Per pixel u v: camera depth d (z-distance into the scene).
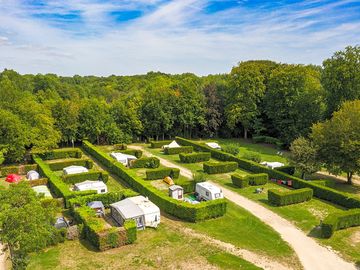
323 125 47.53
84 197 37.19
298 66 72.56
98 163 60.16
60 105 72.19
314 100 66.38
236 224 34.19
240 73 77.88
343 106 48.78
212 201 36.12
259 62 87.75
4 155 54.91
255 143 79.19
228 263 26.58
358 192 44.38
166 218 35.91
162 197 38.12
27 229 22.48
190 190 44.06
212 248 29.11
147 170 50.53
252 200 41.31
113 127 76.81
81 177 47.59
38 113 59.25
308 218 35.84
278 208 38.69
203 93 85.38
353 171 44.22
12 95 65.69
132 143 81.00
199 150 69.00
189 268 25.97
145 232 32.50
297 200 40.25
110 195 38.59
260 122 80.06
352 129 44.12
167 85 100.12
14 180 48.19
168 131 85.31
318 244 29.95
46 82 123.81
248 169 54.75
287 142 70.56
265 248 29.19
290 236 31.55
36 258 27.55
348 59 58.53
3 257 27.89
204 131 86.56
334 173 45.84
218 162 55.12
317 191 42.41
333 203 40.31
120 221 33.16
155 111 80.38
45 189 42.09
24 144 55.12
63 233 30.56
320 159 46.41
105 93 136.62
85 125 73.62
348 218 33.12
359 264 26.62
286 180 47.06
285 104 71.56
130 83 160.88
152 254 28.25
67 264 26.67
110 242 29.09
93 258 27.66
